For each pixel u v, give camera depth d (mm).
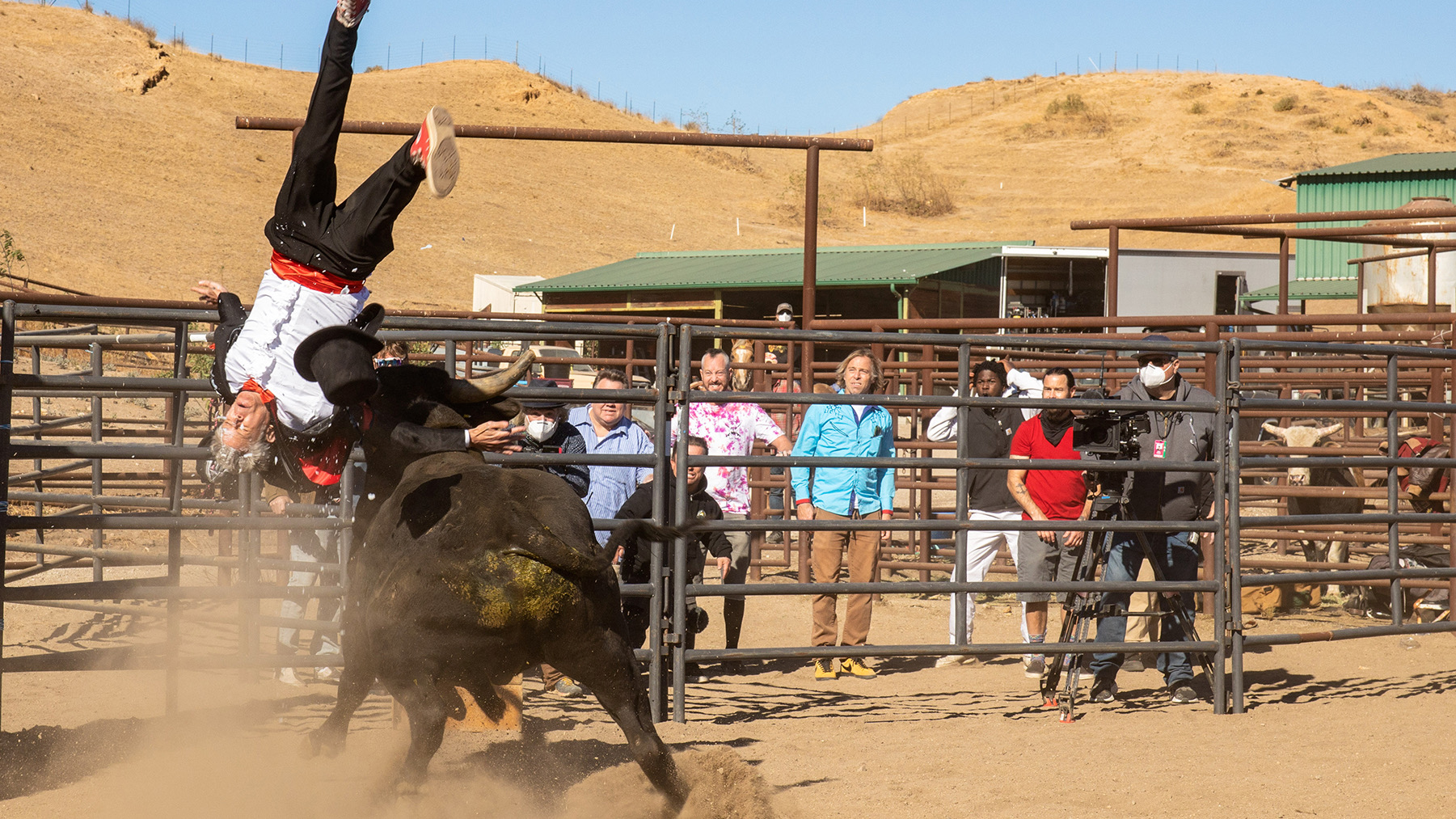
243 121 11758
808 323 13453
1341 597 14219
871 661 11312
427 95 111750
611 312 41500
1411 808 6605
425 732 5402
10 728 8062
